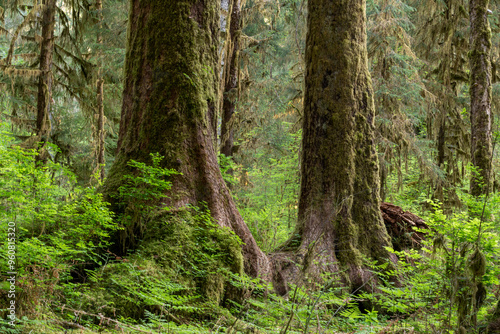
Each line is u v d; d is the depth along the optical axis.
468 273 3.80
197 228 5.05
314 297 3.64
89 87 13.32
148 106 5.58
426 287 4.45
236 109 12.45
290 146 13.32
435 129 12.52
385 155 11.65
